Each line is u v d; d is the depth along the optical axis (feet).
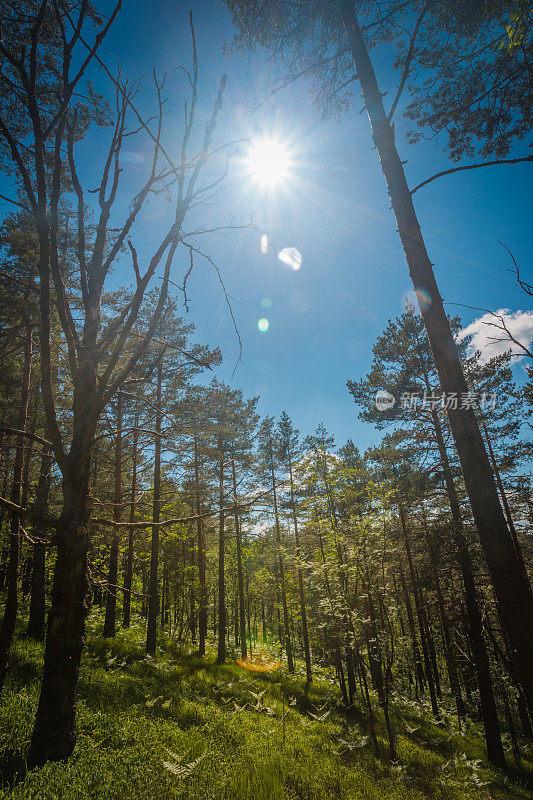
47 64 14.15
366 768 26.86
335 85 18.63
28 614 50.08
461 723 53.16
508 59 17.04
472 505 12.55
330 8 17.01
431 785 27.40
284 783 20.34
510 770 36.47
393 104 15.94
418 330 50.88
